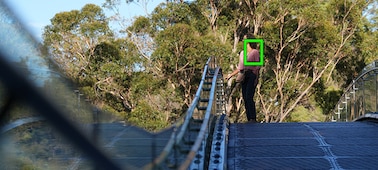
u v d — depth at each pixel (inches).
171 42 859.4
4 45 75.7
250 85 377.1
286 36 979.3
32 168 98.5
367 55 1106.1
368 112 449.1
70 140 95.1
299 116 1096.2
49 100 83.7
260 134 310.7
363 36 1096.2
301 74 1082.1
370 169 226.1
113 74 893.8
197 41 863.1
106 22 924.6
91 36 885.2
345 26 1061.1
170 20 975.6
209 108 243.9
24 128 92.0
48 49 87.0
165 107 964.6
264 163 238.4
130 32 977.5
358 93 512.4
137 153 131.4
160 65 936.3
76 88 95.1
